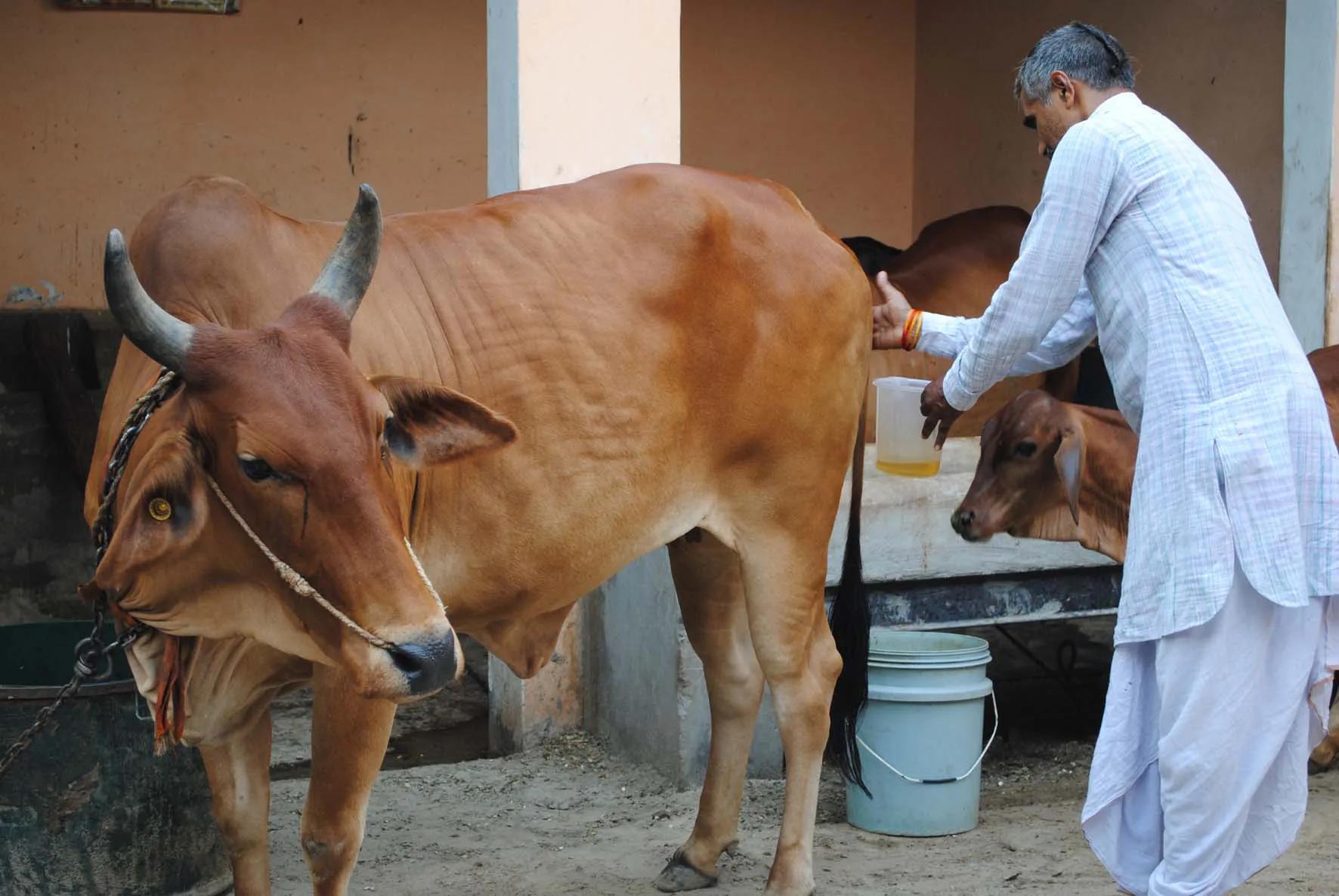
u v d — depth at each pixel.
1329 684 2.87
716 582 3.61
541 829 4.09
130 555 2.33
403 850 3.92
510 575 3.03
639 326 3.13
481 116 7.20
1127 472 4.07
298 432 2.23
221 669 2.76
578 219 3.19
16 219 6.53
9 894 3.18
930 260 5.87
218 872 3.50
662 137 4.63
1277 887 3.49
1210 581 2.68
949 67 7.84
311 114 6.93
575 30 4.50
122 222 6.69
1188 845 2.76
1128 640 2.80
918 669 3.95
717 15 7.64
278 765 4.74
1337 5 5.00
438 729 5.25
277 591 2.37
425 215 3.08
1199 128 6.56
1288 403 2.73
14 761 2.73
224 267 2.73
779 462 3.41
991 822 4.14
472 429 2.54
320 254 2.89
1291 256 5.22
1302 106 5.14
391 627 2.23
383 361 2.83
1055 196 2.87
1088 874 3.66
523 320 3.01
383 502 2.29
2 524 6.07
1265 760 2.78
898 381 3.71
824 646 3.60
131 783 3.28
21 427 6.09
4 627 3.72
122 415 2.66
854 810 4.10
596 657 4.88
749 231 3.35
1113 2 6.97
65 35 6.53
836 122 7.97
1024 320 2.93
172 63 6.70
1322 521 2.76
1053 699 5.47
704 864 3.66
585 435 3.05
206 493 2.34
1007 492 4.09
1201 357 2.74
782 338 3.35
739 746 3.66
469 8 7.11
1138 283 2.82
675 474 3.25
